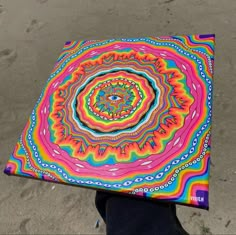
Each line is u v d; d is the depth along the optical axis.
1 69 1.69
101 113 0.77
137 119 0.74
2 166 1.33
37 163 0.72
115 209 0.68
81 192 1.19
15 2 2.09
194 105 0.74
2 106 1.54
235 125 1.23
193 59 0.84
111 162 0.68
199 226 1.04
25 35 1.85
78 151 0.72
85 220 1.12
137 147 0.69
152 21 1.71
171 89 0.78
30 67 1.67
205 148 0.66
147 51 0.89
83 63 0.91
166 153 0.67
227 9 1.65
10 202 1.22
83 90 0.84
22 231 1.14
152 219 0.65
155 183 0.63
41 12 1.96
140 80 0.82
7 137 1.42
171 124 0.71
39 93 1.55
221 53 1.47
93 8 1.88
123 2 1.86
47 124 0.79
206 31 1.58
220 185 1.10
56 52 1.71
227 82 1.36
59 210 1.16
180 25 1.65
